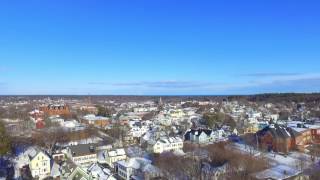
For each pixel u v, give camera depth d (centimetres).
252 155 13525
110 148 15162
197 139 17738
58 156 13788
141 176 11225
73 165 11462
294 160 13225
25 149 14538
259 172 11338
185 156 13275
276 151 15125
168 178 10650
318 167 11906
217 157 13000
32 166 11794
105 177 10794
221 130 19638
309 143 17062
